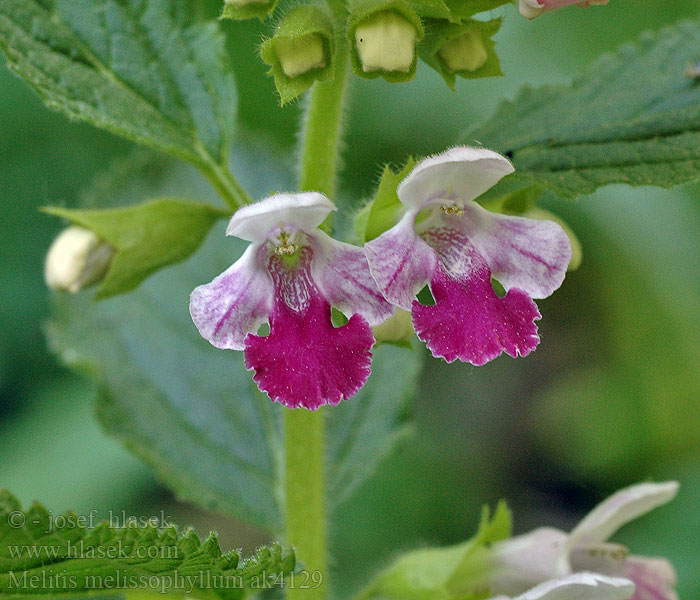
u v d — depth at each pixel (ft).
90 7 1.21
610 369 1.70
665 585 1.25
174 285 1.38
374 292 1.12
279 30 1.12
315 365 1.10
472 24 1.14
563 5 1.13
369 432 1.35
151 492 1.63
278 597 1.35
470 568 1.24
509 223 1.13
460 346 1.10
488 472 1.77
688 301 1.62
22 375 1.63
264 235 1.12
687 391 1.61
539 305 1.80
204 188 1.42
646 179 1.17
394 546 1.56
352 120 1.64
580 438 1.67
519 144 1.20
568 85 1.22
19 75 1.18
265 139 1.44
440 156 1.11
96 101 1.20
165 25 1.22
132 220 1.20
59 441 1.57
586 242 1.67
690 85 1.20
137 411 1.35
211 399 1.35
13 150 1.70
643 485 1.24
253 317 1.11
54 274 1.24
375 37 1.10
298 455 1.22
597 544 1.25
